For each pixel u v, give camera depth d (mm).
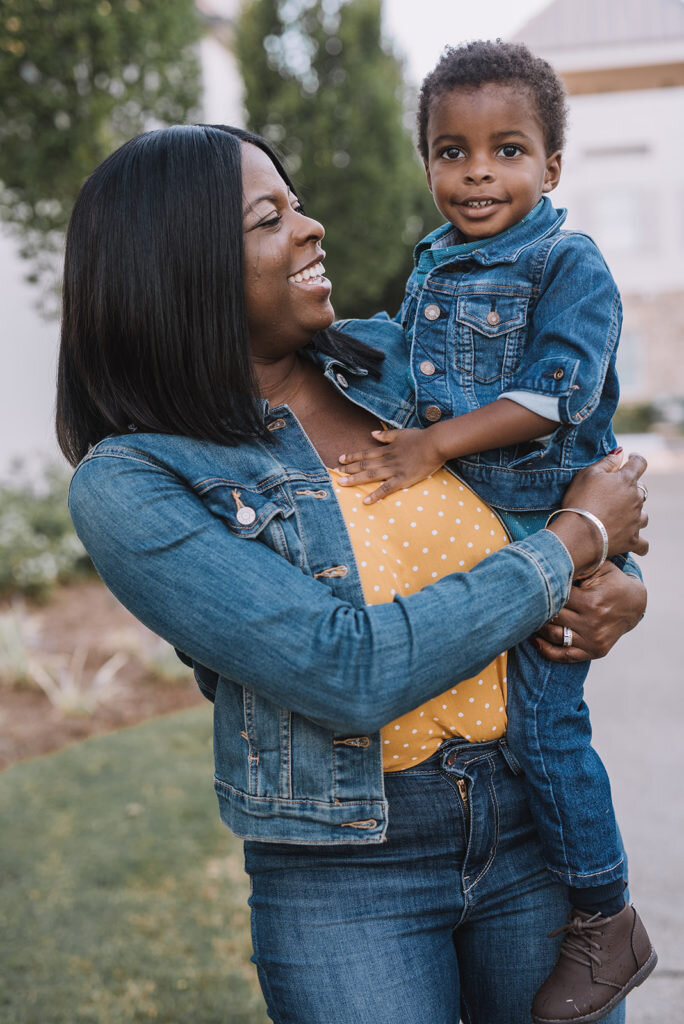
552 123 1810
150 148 1414
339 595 1401
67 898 3523
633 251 20984
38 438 9953
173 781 4535
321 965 1391
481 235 1757
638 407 21109
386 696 1259
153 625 1330
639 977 1521
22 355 9812
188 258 1382
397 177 9180
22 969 3104
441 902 1452
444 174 1792
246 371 1420
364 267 9312
